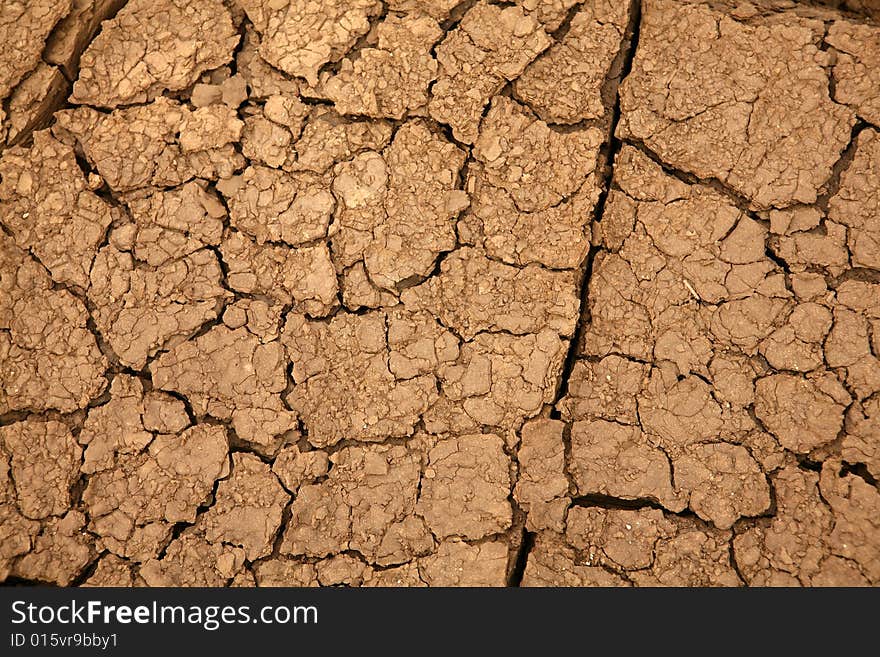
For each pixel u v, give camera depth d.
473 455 1.30
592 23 1.33
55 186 1.32
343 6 1.33
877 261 1.30
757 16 1.33
